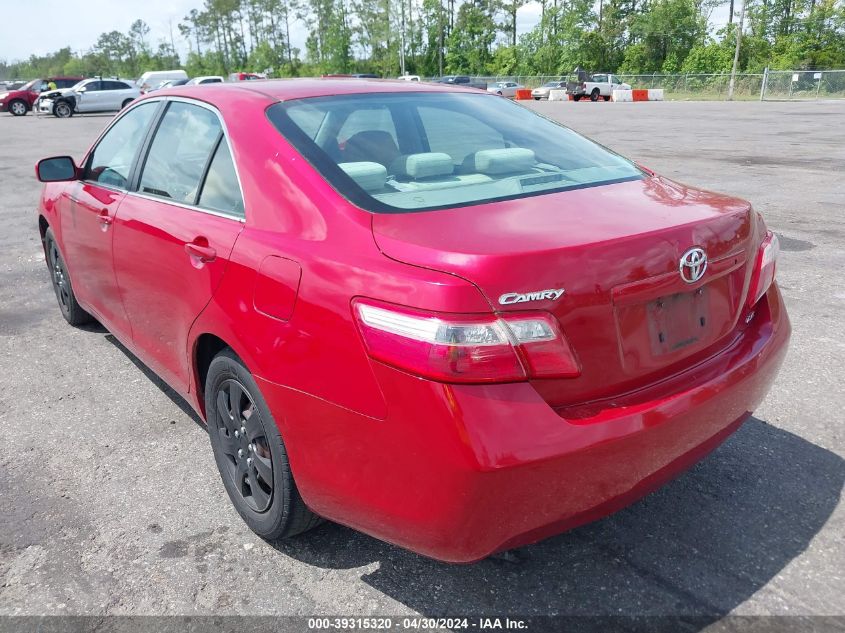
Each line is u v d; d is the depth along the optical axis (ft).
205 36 396.57
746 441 10.77
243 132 8.81
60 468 10.61
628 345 6.73
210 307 8.47
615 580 7.97
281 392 7.33
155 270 9.94
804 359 13.61
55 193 14.67
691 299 7.36
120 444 11.30
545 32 275.18
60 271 16.20
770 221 25.32
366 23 289.94
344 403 6.66
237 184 8.61
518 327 6.02
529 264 6.12
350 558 8.48
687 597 7.68
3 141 65.98
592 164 9.29
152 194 10.57
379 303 6.36
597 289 6.38
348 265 6.74
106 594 7.96
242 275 7.88
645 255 6.68
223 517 9.34
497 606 7.65
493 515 6.15
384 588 7.97
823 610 7.45
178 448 11.14
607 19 279.49
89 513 9.48
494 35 295.28
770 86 161.89
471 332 5.91
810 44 217.97
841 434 10.91
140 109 11.94
